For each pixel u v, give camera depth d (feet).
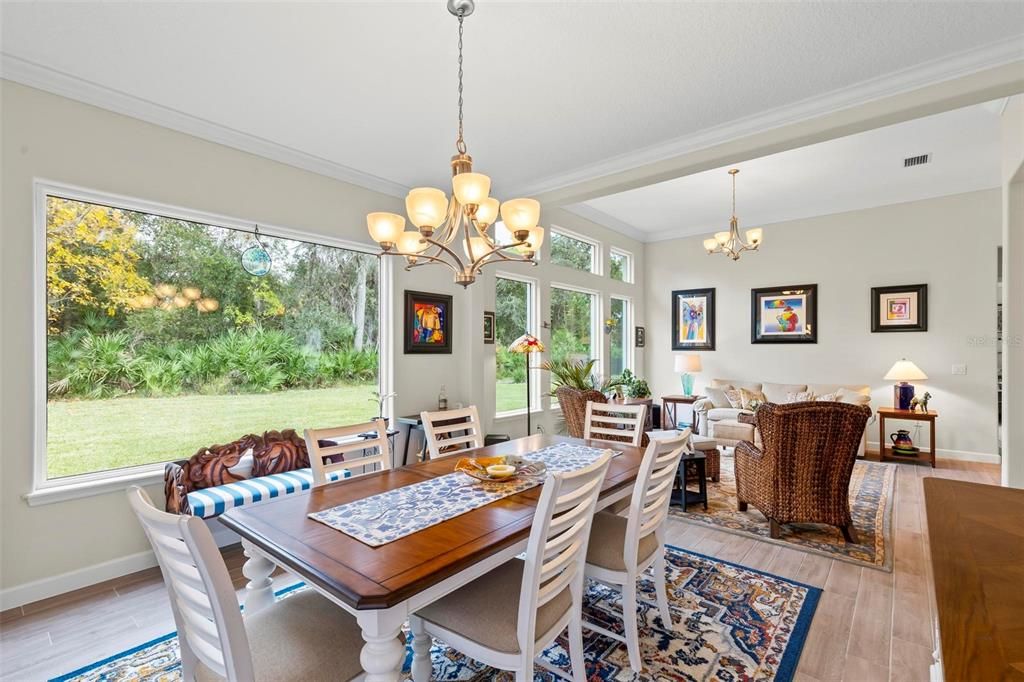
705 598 7.88
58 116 8.13
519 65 7.84
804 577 8.58
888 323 18.22
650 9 6.57
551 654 6.49
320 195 11.94
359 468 11.50
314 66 7.81
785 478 10.12
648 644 6.67
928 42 7.38
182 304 9.85
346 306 12.71
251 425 10.83
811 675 6.02
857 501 12.64
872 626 7.06
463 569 4.22
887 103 8.52
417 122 9.81
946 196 17.21
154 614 7.51
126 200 8.86
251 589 5.74
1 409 7.62
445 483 6.45
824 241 19.56
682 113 9.52
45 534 8.00
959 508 3.93
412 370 13.97
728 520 11.41
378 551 4.36
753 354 21.27
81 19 6.59
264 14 6.54
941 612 2.34
